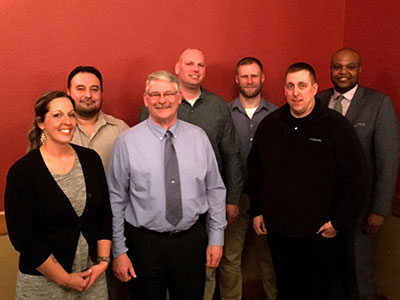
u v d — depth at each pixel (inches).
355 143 81.6
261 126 89.9
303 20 115.3
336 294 86.8
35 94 95.7
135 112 105.6
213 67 110.4
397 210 101.9
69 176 68.2
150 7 102.0
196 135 81.5
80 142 89.3
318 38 117.3
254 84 104.1
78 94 86.8
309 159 82.4
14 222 64.6
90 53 99.0
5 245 96.4
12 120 94.8
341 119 82.9
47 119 66.4
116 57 101.3
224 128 99.3
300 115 84.6
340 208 82.4
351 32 115.7
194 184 78.9
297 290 89.5
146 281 78.5
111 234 74.5
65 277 66.9
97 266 71.3
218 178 84.0
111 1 98.7
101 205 73.2
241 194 107.4
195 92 99.2
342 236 86.2
